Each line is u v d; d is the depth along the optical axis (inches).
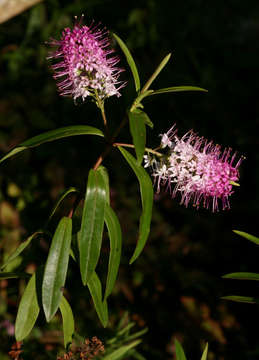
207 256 43.1
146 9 53.5
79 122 47.4
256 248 44.0
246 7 59.1
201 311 39.1
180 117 50.1
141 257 41.4
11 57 49.3
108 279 18.5
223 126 51.3
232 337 37.9
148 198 17.9
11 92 47.9
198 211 46.0
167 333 37.2
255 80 56.0
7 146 45.2
